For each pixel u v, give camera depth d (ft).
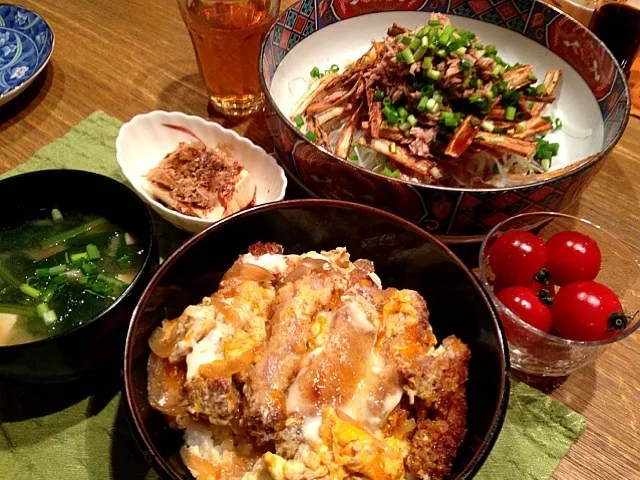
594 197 1.28
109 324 0.85
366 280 0.89
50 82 1.47
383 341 0.80
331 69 1.41
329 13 1.40
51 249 1.03
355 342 0.76
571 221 1.14
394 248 0.94
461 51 1.20
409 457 0.76
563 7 1.66
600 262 1.04
